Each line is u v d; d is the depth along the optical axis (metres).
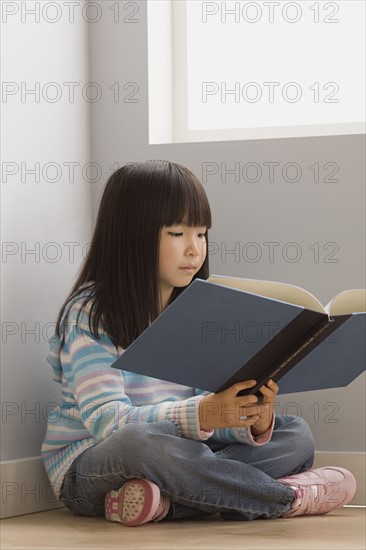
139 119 2.62
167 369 1.82
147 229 2.15
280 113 2.75
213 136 2.71
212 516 2.10
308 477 2.12
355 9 2.72
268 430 2.09
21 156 2.31
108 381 2.06
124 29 2.64
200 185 2.21
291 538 1.81
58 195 2.46
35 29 2.39
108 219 2.19
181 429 1.97
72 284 2.49
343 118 2.74
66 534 1.90
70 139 2.53
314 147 2.50
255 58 2.78
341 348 1.92
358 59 2.73
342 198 2.48
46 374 2.35
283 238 2.51
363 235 2.46
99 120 2.65
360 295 1.88
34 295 2.32
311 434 2.22
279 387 1.97
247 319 1.74
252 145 2.54
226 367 1.85
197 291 1.68
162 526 1.96
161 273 2.17
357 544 1.75
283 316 1.75
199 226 2.19
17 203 2.28
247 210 2.54
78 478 2.06
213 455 1.99
